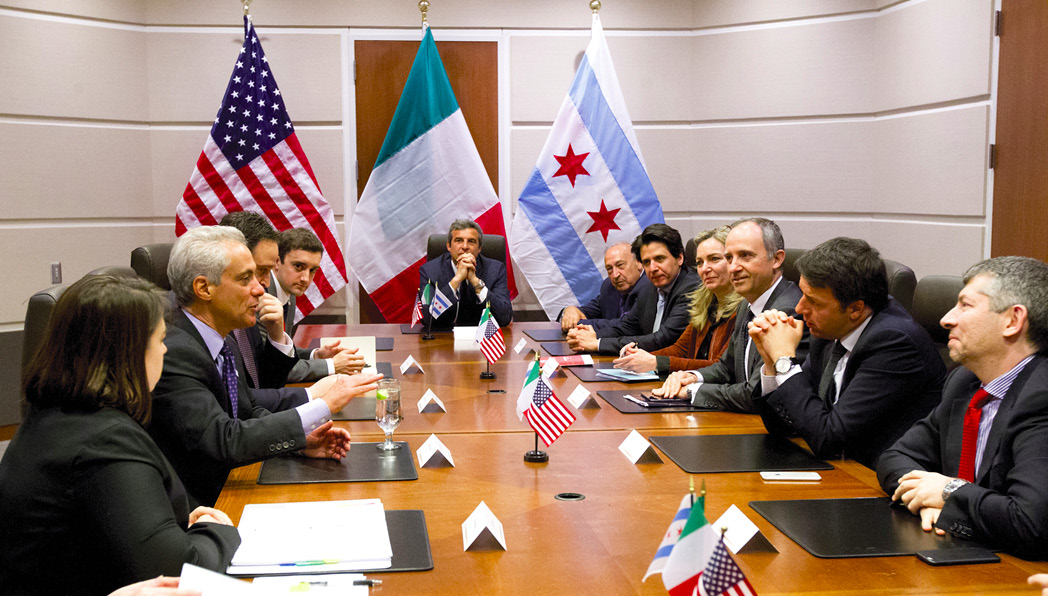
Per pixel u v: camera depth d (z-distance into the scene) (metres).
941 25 4.81
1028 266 1.75
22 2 5.16
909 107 5.14
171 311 2.11
